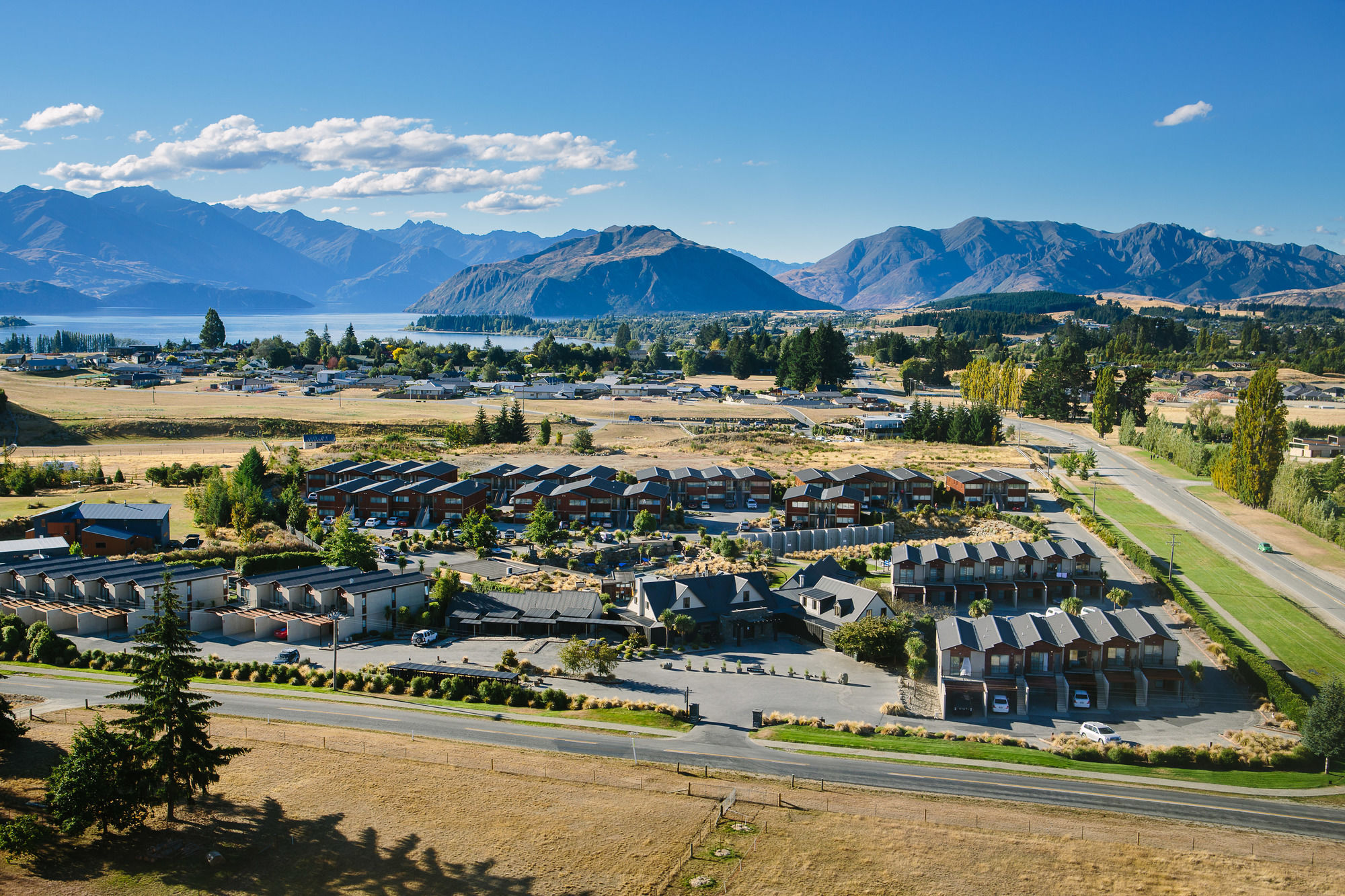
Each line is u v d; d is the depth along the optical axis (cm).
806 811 5400
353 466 15575
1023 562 10912
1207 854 5028
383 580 9750
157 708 4928
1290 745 6831
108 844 4794
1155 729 7225
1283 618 9975
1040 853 4947
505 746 6322
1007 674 7919
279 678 7800
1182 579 11388
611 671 8075
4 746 5722
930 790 5831
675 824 5166
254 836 4922
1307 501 14150
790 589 10106
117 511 11762
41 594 9631
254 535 11856
